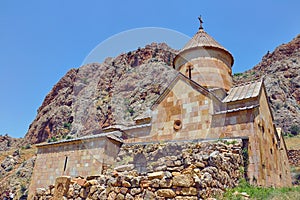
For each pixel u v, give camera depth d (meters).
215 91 14.30
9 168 60.66
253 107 11.91
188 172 6.07
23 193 36.66
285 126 52.47
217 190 6.92
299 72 70.31
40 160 18.72
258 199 7.10
